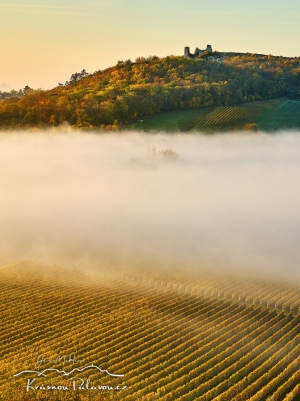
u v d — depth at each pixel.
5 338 61.69
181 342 58.25
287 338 58.81
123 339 60.03
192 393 47.66
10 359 55.41
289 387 48.53
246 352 55.94
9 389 48.56
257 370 50.69
